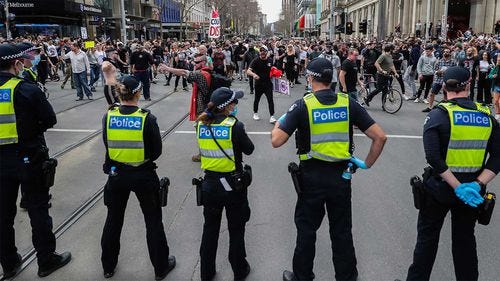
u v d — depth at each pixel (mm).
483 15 33656
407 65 18984
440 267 4203
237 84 20281
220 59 7934
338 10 74250
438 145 3246
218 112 3818
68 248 4648
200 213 5469
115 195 3928
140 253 4520
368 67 15406
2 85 3773
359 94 14367
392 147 8586
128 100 3834
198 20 87562
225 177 3795
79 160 7719
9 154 3859
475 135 3227
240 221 3887
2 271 4219
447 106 3281
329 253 4445
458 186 3164
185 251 4547
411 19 43312
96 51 16781
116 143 3775
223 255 4453
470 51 14023
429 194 3383
